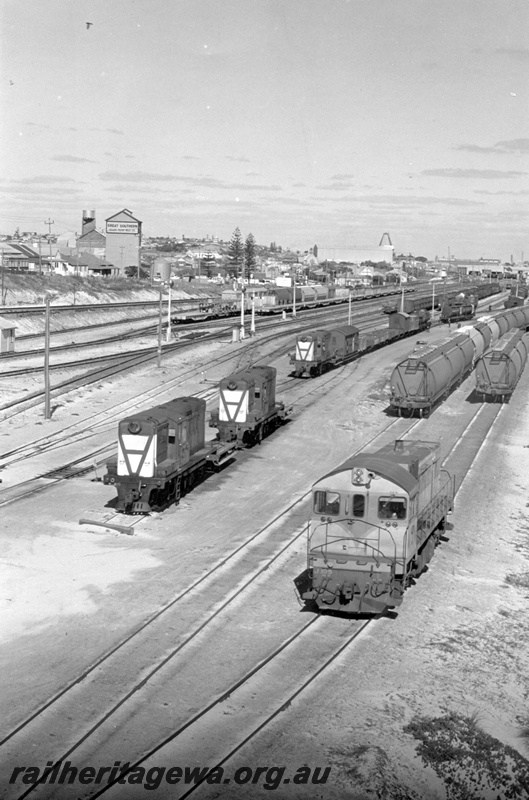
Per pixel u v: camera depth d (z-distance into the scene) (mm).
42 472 35812
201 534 28094
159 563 25281
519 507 33062
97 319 95375
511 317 88938
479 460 39906
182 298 132000
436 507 26047
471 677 18812
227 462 38312
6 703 16859
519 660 19922
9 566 24781
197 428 34719
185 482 32938
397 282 194875
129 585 23422
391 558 21125
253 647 19594
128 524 29000
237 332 79938
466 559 26734
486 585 24641
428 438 44375
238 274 184500
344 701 17219
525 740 16562
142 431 29469
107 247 156875
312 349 61656
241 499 32375
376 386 59094
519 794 14844
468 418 50500
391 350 78500
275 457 39375
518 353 58312
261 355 72250
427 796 14594
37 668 18422
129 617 21219
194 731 15820
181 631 20359
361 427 46719
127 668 18344
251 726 16094
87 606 21938
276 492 33375
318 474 36281
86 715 16359
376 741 15852
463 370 61344
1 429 43719
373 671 18625
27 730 15758
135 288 126062
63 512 30188
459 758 15516
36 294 104125
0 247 143000
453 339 62531
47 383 46188
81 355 70812
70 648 19422
